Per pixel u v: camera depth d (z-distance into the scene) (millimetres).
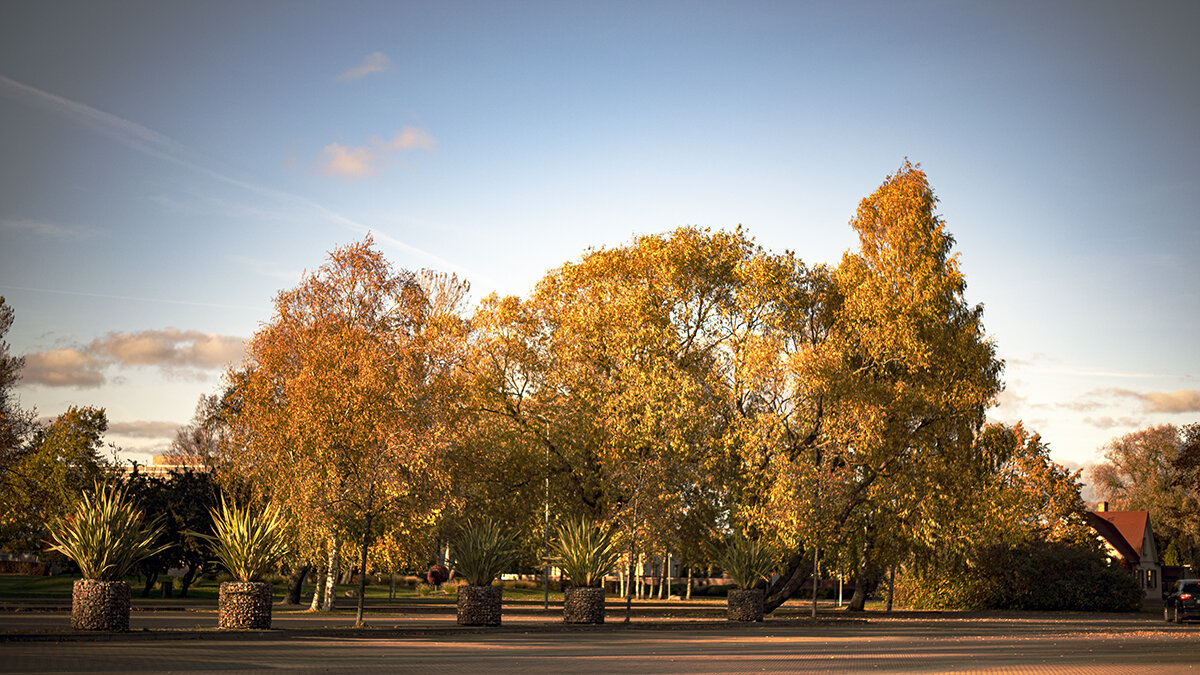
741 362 36219
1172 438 96500
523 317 39781
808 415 34938
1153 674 15312
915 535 37562
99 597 20344
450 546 29969
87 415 51344
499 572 27547
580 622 29469
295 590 41906
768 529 34031
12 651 16094
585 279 40094
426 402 31203
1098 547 61625
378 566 32219
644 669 15359
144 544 21453
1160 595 90000
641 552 31828
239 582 22766
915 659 18438
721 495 37312
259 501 36156
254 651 17625
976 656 19406
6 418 43562
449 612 36844
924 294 36969
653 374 35281
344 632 23344
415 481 28234
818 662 17453
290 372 36094
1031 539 53406
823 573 43281
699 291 39812
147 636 20219
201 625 24500
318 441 30172
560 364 37969
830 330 38812
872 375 37094
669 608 43406
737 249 40312
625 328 37875
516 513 37375
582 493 38844
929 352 36156
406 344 33312
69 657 15195
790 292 38469
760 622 33438
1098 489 101875
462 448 33906
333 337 34094
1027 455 54844
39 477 47906
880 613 44688
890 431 35750
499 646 20672
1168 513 88812
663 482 32188
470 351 38656
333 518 28234
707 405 35031
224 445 44219
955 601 53938
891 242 38938
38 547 51531
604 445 36094
